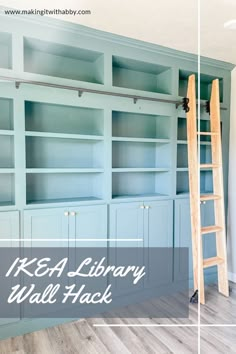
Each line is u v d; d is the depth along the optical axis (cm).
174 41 252
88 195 276
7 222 209
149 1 186
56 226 228
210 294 288
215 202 292
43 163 254
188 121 276
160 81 303
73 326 230
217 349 199
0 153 231
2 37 213
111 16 207
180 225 293
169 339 212
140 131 305
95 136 246
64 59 256
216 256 305
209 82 333
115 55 250
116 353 195
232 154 321
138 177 304
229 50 273
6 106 231
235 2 187
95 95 243
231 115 322
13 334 215
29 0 185
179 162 325
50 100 223
